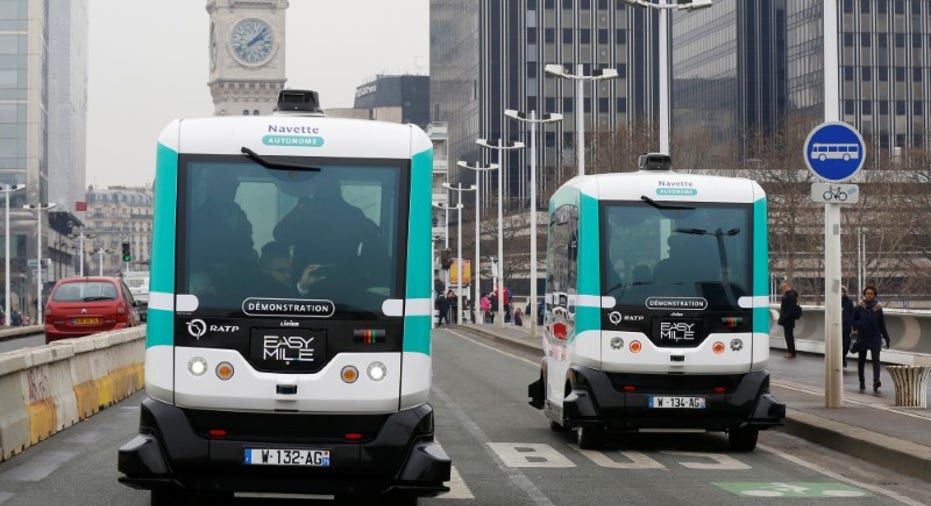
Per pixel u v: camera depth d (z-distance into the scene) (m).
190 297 23.14
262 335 23.02
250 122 23.67
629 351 36.78
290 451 22.73
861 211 186.38
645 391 36.81
